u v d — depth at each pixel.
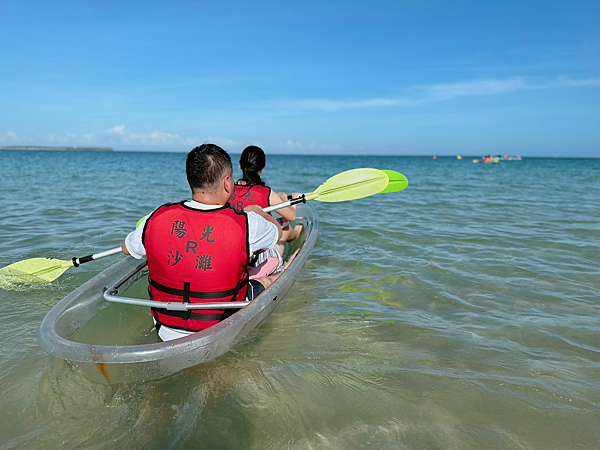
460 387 1.85
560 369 2.00
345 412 1.67
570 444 1.50
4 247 4.02
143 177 14.10
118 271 2.50
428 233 5.04
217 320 1.90
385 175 3.71
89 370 1.72
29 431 1.53
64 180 11.93
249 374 1.92
